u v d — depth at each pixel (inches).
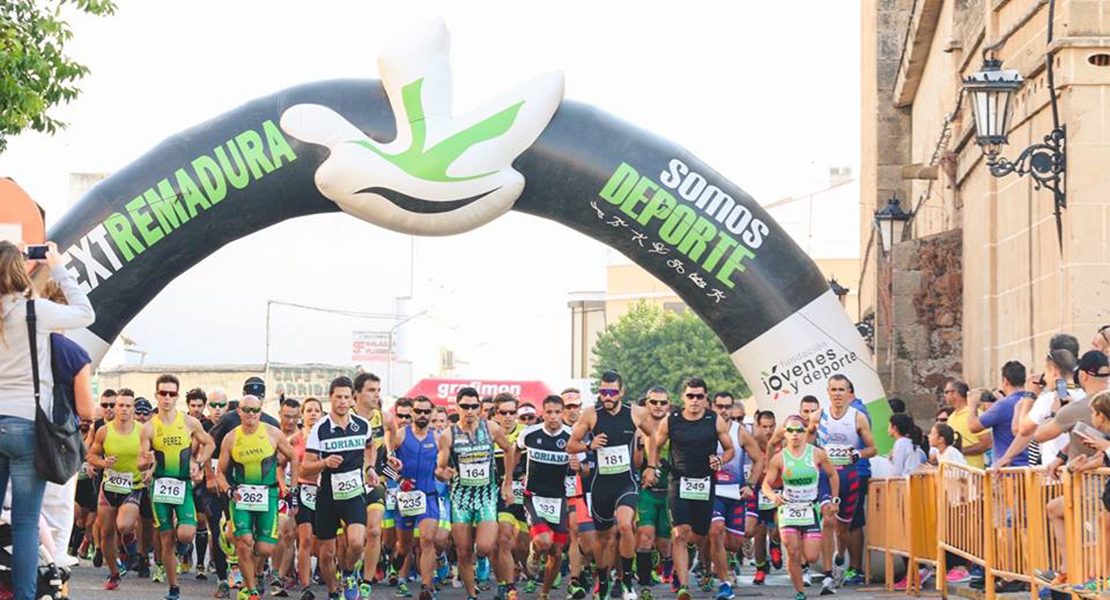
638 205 635.5
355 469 499.2
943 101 893.2
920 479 508.4
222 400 693.3
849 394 579.8
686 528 511.8
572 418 583.2
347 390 495.2
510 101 632.4
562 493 526.3
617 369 2342.5
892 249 816.3
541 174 635.5
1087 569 340.5
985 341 692.1
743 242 638.5
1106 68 520.4
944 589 475.2
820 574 639.1
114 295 621.9
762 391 648.4
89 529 688.4
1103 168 520.1
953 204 839.1
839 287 905.5
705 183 639.8
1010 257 643.5
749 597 546.3
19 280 292.8
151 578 634.2
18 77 581.6
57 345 296.8
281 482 533.0
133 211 620.1
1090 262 519.5
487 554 547.8
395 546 634.2
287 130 627.5
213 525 564.1
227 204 627.8
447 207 626.8
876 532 572.1
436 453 551.2
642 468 534.9
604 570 521.7
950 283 807.7
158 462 543.8
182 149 627.8
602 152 635.5
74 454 296.0
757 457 531.8
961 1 816.9
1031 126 589.9
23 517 293.3
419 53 629.6
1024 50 591.2
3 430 290.0
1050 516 365.7
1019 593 442.3
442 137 626.2
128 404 572.7
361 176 620.4
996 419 462.0
